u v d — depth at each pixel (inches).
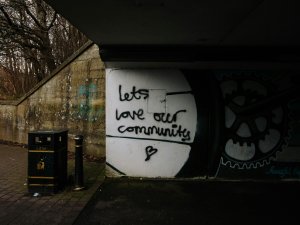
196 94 191.8
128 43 165.0
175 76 191.0
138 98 191.8
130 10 111.3
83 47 252.8
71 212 137.3
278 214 139.1
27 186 166.4
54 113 285.0
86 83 253.8
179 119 191.6
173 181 188.9
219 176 192.5
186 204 150.4
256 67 187.2
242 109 192.2
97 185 178.1
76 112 263.4
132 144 192.5
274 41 158.6
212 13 113.7
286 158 192.9
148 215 136.0
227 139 192.1
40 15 425.1
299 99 193.3
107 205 147.0
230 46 169.5
